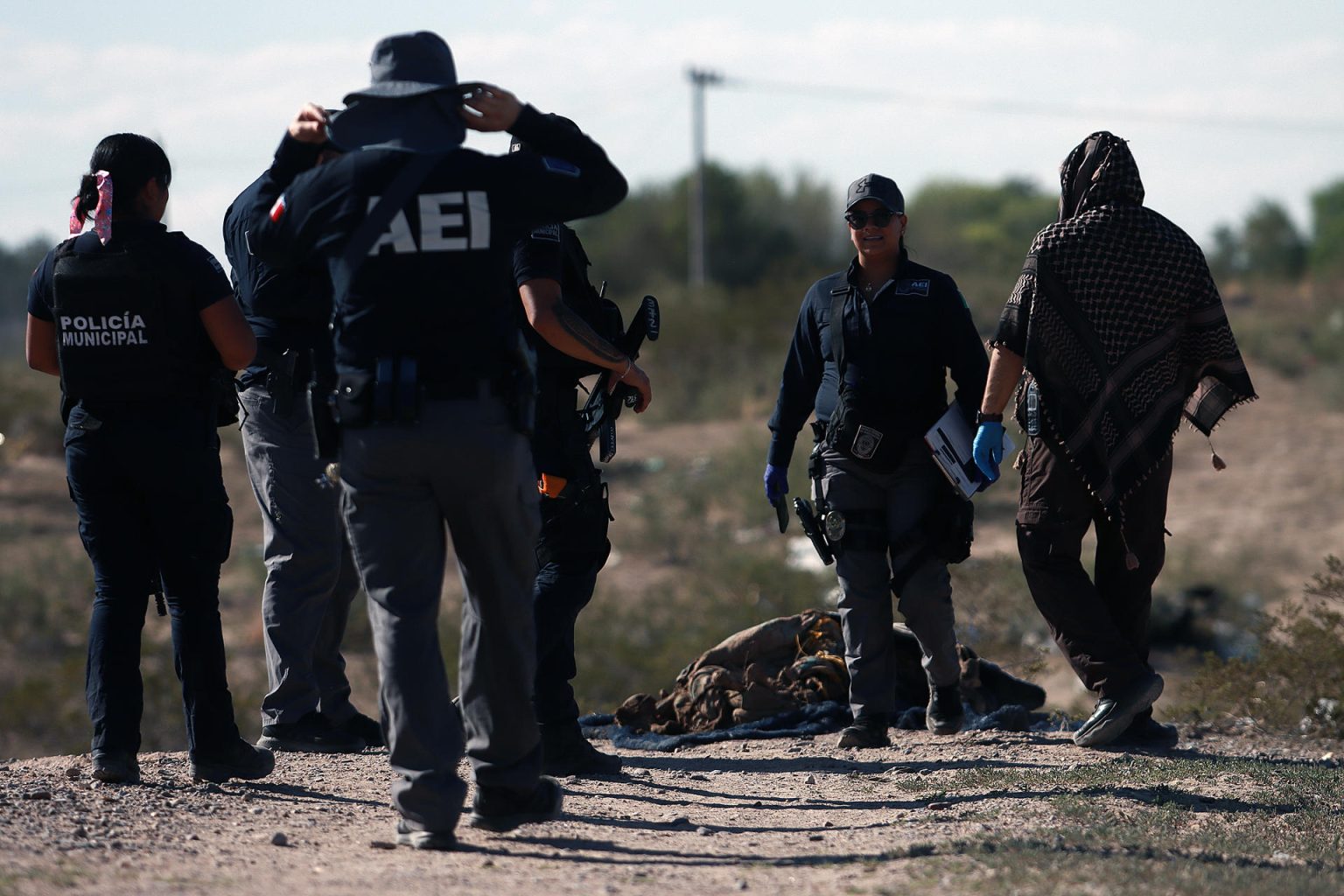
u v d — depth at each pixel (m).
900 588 21.44
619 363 18.41
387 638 13.72
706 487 74.12
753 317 113.62
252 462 20.14
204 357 16.78
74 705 46.69
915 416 20.84
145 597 17.25
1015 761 20.70
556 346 17.80
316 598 20.42
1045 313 19.53
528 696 14.52
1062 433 19.69
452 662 45.56
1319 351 109.62
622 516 72.75
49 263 16.66
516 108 13.55
